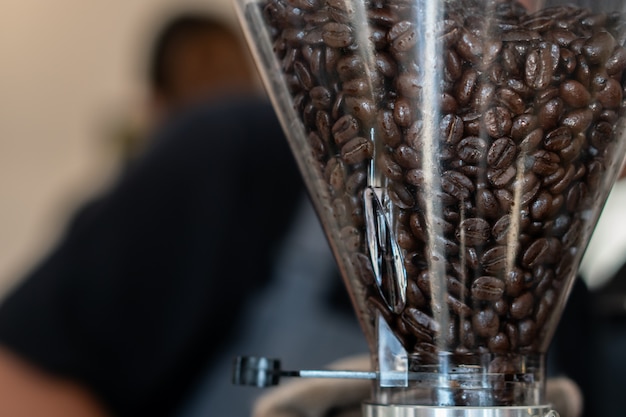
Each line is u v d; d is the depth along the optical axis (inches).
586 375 35.9
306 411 24.0
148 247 40.4
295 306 39.2
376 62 18.0
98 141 98.3
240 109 42.8
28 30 102.8
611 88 18.0
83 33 103.0
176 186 41.1
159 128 47.1
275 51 19.4
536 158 18.0
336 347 38.0
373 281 19.5
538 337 19.5
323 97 18.7
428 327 19.0
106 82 103.0
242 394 39.7
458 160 18.1
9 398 39.3
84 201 43.6
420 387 19.2
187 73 54.6
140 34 96.0
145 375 40.2
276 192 40.9
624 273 36.9
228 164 41.3
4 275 100.8
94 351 40.0
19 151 103.0
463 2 17.7
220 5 92.0
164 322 40.1
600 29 17.8
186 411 40.6
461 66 17.7
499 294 18.8
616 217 37.2
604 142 18.4
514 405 19.0
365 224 19.1
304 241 40.0
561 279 19.4
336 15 18.1
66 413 39.5
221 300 40.1
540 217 18.4
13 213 102.4
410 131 18.1
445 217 18.4
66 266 40.8
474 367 19.1
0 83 102.4
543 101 17.8
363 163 18.7
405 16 17.8
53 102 102.7
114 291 40.0
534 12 17.8
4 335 40.1
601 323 36.9
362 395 24.1
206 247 40.4
